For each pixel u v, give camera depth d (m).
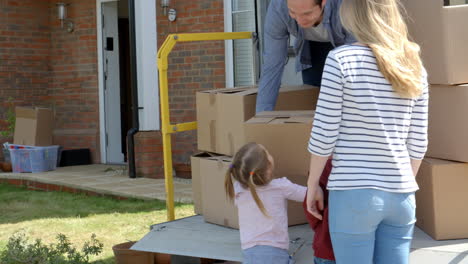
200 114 4.17
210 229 3.82
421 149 2.36
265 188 3.16
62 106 9.66
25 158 8.60
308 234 3.45
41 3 9.64
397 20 2.32
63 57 9.62
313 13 2.97
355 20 2.29
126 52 10.78
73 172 8.55
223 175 3.74
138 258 4.13
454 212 3.07
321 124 2.26
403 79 2.20
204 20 7.81
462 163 3.04
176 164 8.02
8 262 4.38
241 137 3.67
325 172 2.59
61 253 4.42
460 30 2.98
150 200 6.68
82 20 9.41
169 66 8.08
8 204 7.02
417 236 3.17
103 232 5.54
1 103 9.40
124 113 10.72
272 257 3.11
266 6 5.61
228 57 7.69
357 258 2.26
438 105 3.13
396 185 2.22
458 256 2.88
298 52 3.88
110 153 9.41
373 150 2.23
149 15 7.91
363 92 2.23
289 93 3.90
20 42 9.49
